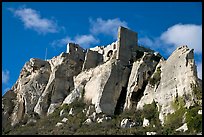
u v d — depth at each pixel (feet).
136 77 372.58
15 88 430.61
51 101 391.45
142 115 347.77
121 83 377.71
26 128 358.64
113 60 390.63
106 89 369.50
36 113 387.96
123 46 405.59
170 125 325.01
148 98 359.87
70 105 375.25
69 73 408.87
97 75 386.73
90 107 363.15
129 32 414.62
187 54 357.00
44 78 416.46
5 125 390.83
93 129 331.77
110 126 336.90
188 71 346.74
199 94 331.98
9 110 407.64
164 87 355.56
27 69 433.48
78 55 424.05
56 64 416.87
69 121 352.90
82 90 386.32
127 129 326.85
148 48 421.18
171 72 360.28
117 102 369.09
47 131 337.11
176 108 335.26
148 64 380.58
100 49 433.07
